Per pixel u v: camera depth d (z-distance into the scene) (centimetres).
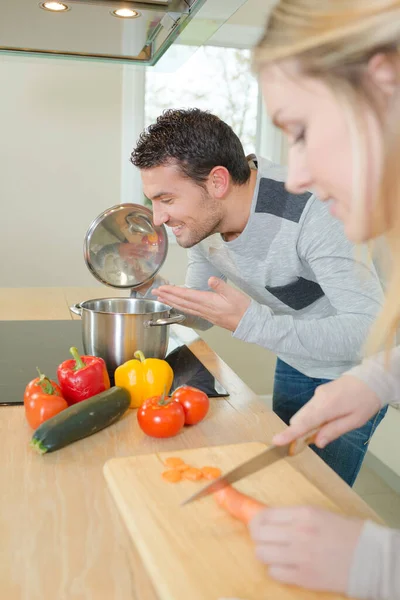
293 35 60
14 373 146
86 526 86
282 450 92
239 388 142
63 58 212
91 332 148
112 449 110
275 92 64
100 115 328
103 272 178
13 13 167
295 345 139
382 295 141
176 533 81
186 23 170
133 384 126
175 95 340
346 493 97
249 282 166
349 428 97
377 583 65
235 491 86
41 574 75
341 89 59
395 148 60
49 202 331
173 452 105
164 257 180
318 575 67
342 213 67
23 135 322
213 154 145
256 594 70
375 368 100
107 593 73
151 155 146
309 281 158
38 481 98
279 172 153
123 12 166
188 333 188
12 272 334
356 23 57
